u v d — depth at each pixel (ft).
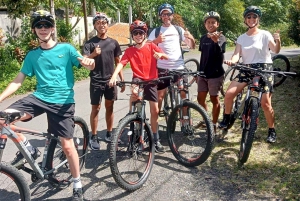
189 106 13.05
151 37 15.42
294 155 13.10
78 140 12.14
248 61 14.08
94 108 14.65
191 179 12.11
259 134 15.06
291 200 10.48
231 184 11.62
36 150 10.61
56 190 11.87
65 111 10.34
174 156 13.58
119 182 11.02
